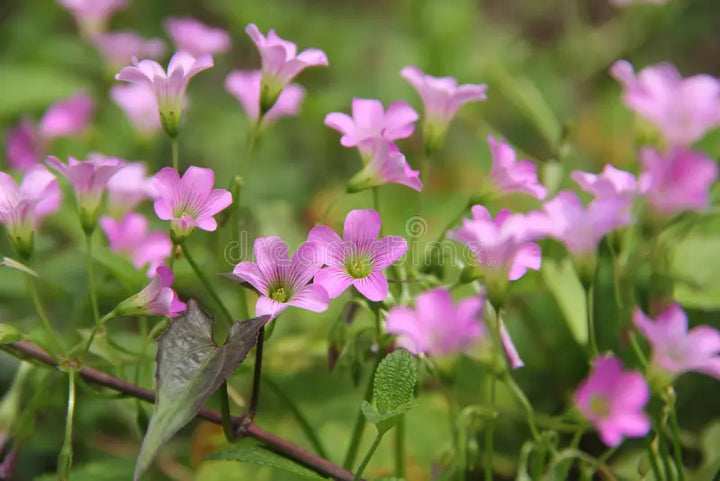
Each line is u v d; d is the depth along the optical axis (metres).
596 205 0.42
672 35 0.79
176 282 0.49
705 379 0.51
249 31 0.45
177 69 0.44
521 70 0.80
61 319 0.55
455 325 0.41
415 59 0.75
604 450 0.51
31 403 0.45
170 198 0.43
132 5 0.86
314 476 0.42
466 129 0.72
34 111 0.72
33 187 0.44
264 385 0.52
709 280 0.50
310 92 0.72
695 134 0.45
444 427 0.50
